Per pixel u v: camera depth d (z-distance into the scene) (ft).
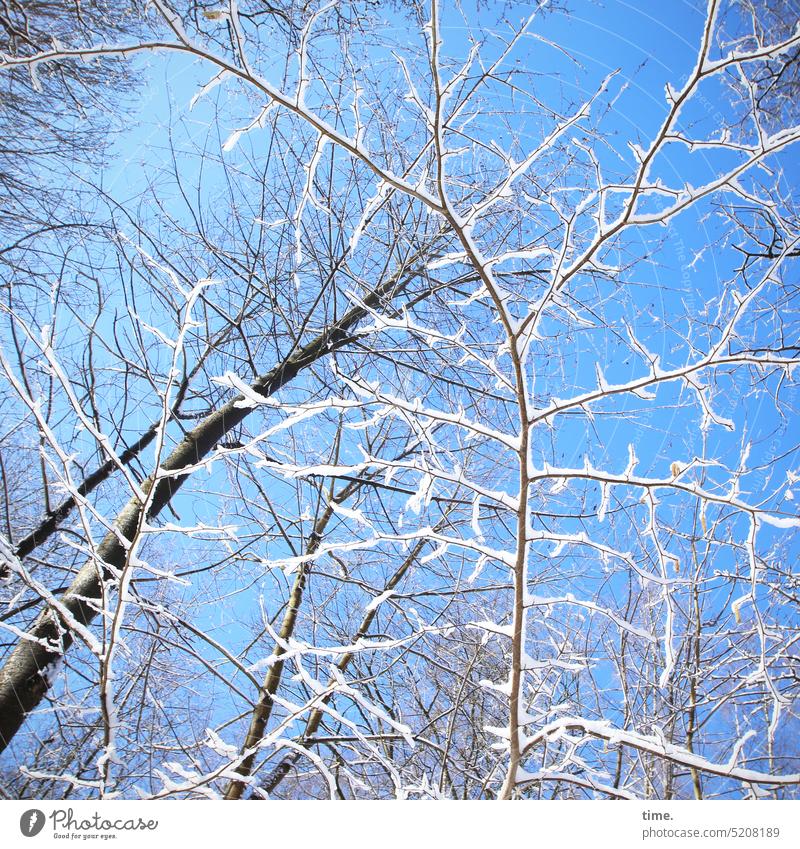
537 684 17.34
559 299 11.73
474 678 19.76
